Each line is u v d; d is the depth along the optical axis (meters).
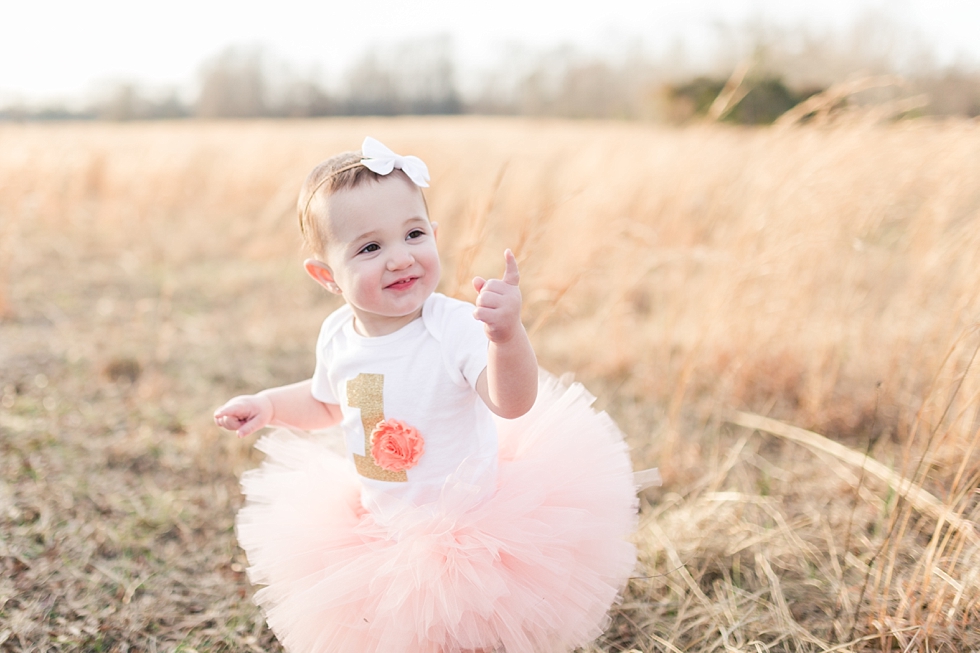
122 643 1.99
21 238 6.59
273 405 1.86
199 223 8.42
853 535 2.34
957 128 3.33
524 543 1.51
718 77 18.09
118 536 2.46
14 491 2.63
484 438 1.67
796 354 3.50
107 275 5.99
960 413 2.19
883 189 3.26
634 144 6.70
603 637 2.02
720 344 3.64
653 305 4.70
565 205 4.75
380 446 1.63
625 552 1.70
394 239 1.56
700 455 3.06
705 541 2.39
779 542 2.36
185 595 2.21
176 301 5.36
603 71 31.72
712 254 3.44
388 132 19.19
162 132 20.62
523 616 1.48
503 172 2.52
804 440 2.92
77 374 3.81
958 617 1.89
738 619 2.03
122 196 8.71
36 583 2.17
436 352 1.60
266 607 1.75
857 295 3.54
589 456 1.73
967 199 3.36
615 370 3.93
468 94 42.16
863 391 3.30
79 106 35.72
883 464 2.74
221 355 4.24
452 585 1.47
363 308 1.59
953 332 2.60
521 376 1.43
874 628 1.91
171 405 3.51
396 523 1.55
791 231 3.35
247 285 5.86
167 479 2.86
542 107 35.12
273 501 1.81
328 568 1.60
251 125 27.73
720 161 4.81
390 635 1.47
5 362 3.89
